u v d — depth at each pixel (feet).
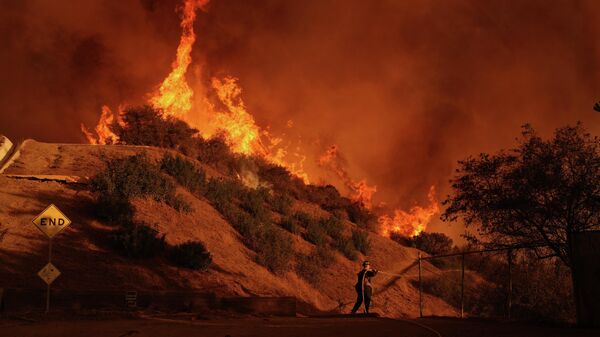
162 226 84.07
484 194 66.23
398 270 116.47
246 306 65.16
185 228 87.20
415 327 45.85
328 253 105.70
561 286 73.97
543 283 74.90
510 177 65.10
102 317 50.70
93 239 74.95
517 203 63.36
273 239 98.22
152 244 75.92
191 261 77.05
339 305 91.20
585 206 61.36
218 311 59.93
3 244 67.31
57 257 68.23
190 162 114.52
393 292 104.27
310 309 83.76
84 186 88.12
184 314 55.36
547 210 62.64
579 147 63.46
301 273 95.50
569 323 48.85
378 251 122.83
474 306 99.50
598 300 44.73
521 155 66.08
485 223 67.15
